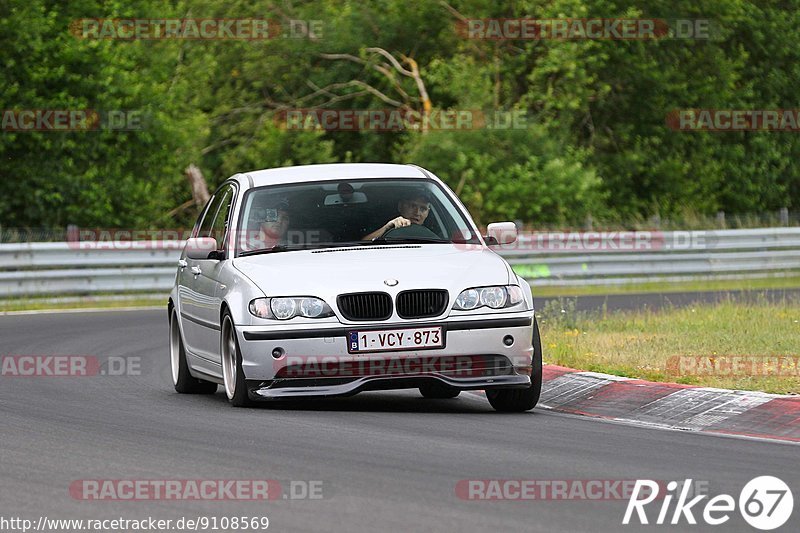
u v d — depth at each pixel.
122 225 86.75
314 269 28.00
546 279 76.25
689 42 104.19
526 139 93.56
